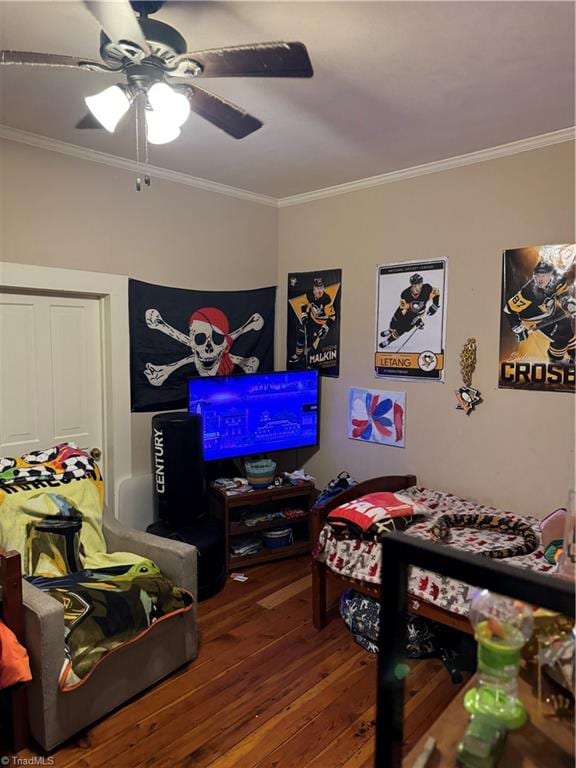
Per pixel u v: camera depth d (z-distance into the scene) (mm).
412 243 3344
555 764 1067
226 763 1895
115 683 2137
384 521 2566
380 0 1627
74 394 3213
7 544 2387
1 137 2709
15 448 2977
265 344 4125
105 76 2129
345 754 1938
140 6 1585
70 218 3004
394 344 3477
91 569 2434
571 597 816
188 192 3553
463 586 2160
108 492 3346
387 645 1033
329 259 3828
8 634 1864
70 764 1885
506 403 2977
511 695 1150
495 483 3049
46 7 1667
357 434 3734
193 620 2465
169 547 2494
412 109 2438
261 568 3508
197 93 1780
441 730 1187
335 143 2875
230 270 3852
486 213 2996
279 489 3529
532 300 2840
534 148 2793
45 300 3047
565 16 1708
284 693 2270
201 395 3396
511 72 2086
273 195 3967
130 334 3330
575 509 1439
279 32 1808
